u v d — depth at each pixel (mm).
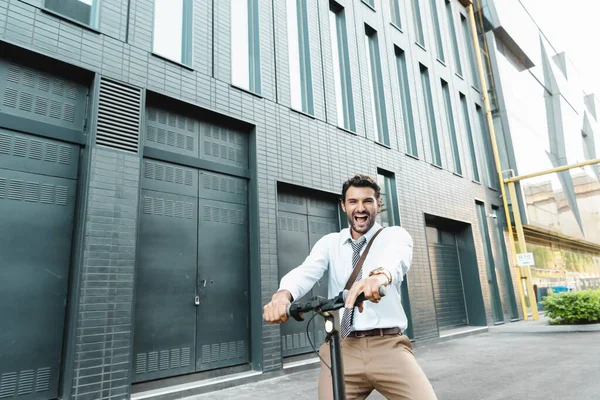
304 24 7746
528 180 14344
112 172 4340
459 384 4637
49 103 4254
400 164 9000
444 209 10117
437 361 6289
